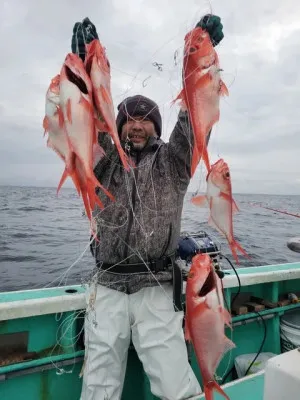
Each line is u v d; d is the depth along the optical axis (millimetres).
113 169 2221
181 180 2229
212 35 1812
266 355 3012
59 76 1614
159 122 2348
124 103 2236
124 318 2182
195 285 1700
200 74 1665
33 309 2363
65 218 19984
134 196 2174
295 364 1567
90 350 2186
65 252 10266
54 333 2516
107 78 1596
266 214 27594
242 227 18094
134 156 2283
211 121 1701
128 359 2605
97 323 2180
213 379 1684
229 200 1959
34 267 8570
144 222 2162
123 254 2160
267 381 1594
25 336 2453
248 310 3125
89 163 1524
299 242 2568
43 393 2387
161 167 2227
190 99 1682
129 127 2258
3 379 2254
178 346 2164
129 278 2154
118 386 2180
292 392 1495
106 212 2197
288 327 3096
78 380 2490
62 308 2451
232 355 3047
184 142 2090
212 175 1932
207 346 1684
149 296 2168
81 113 1521
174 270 2203
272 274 3213
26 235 13547
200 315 1681
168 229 2191
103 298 2201
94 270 2316
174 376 2104
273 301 3281
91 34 1828
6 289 6785
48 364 2383
